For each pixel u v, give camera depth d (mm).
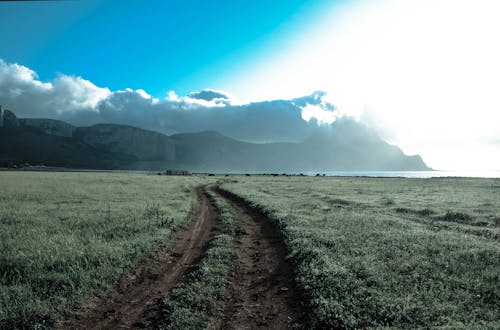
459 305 8273
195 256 13688
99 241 14570
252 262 12859
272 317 8383
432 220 20859
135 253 13273
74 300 9188
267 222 20734
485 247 13289
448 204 27672
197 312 8406
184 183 58562
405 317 7762
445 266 11117
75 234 15922
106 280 10602
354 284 9656
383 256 12328
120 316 8617
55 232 16578
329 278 10086
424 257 12039
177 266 12492
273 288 10242
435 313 7867
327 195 36250
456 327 7176
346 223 18750
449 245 13773
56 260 11836
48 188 40156
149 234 16391
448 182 61375
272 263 12641
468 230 17719
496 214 22031
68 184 47719
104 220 19625
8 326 8000
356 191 42438
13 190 36375
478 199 31594
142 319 8383
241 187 48906
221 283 10328
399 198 32594
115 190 40219
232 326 7957
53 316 8422
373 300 8586
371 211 24250
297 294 9633
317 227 17750
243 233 17703
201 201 33156
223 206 28156
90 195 33906
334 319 7836
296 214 21766
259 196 33938
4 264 11406
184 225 19906
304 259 12172
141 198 32469
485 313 7875
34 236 15305
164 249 14586
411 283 9758
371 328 7324
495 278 10031
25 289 9602
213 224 20531
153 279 11164
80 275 10648
